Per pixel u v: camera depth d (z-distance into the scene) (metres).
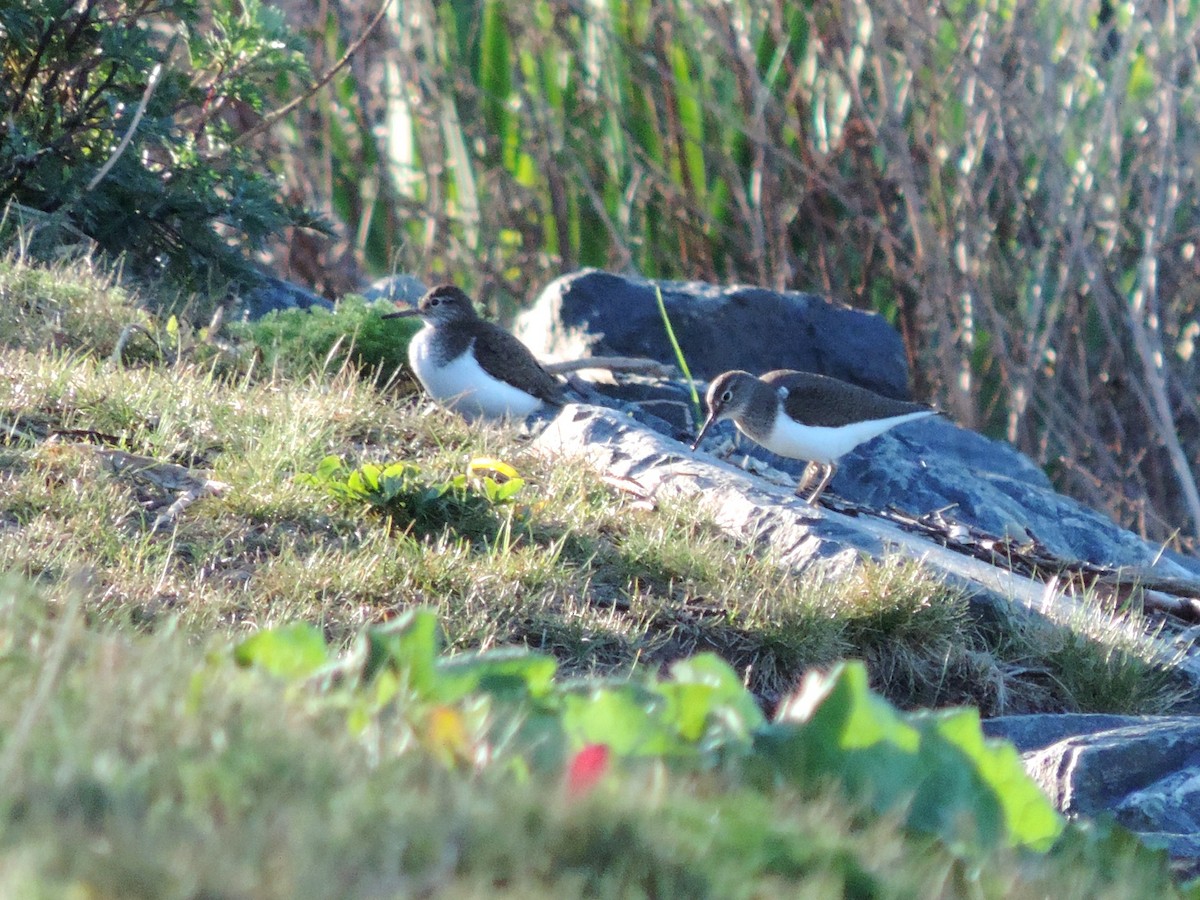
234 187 16.78
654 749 4.84
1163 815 7.54
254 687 4.79
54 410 11.05
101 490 9.64
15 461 9.88
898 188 22.50
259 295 17.48
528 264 23.81
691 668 5.65
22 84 16.16
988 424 22.59
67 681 4.45
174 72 17.12
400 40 23.34
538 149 23.28
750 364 18.41
